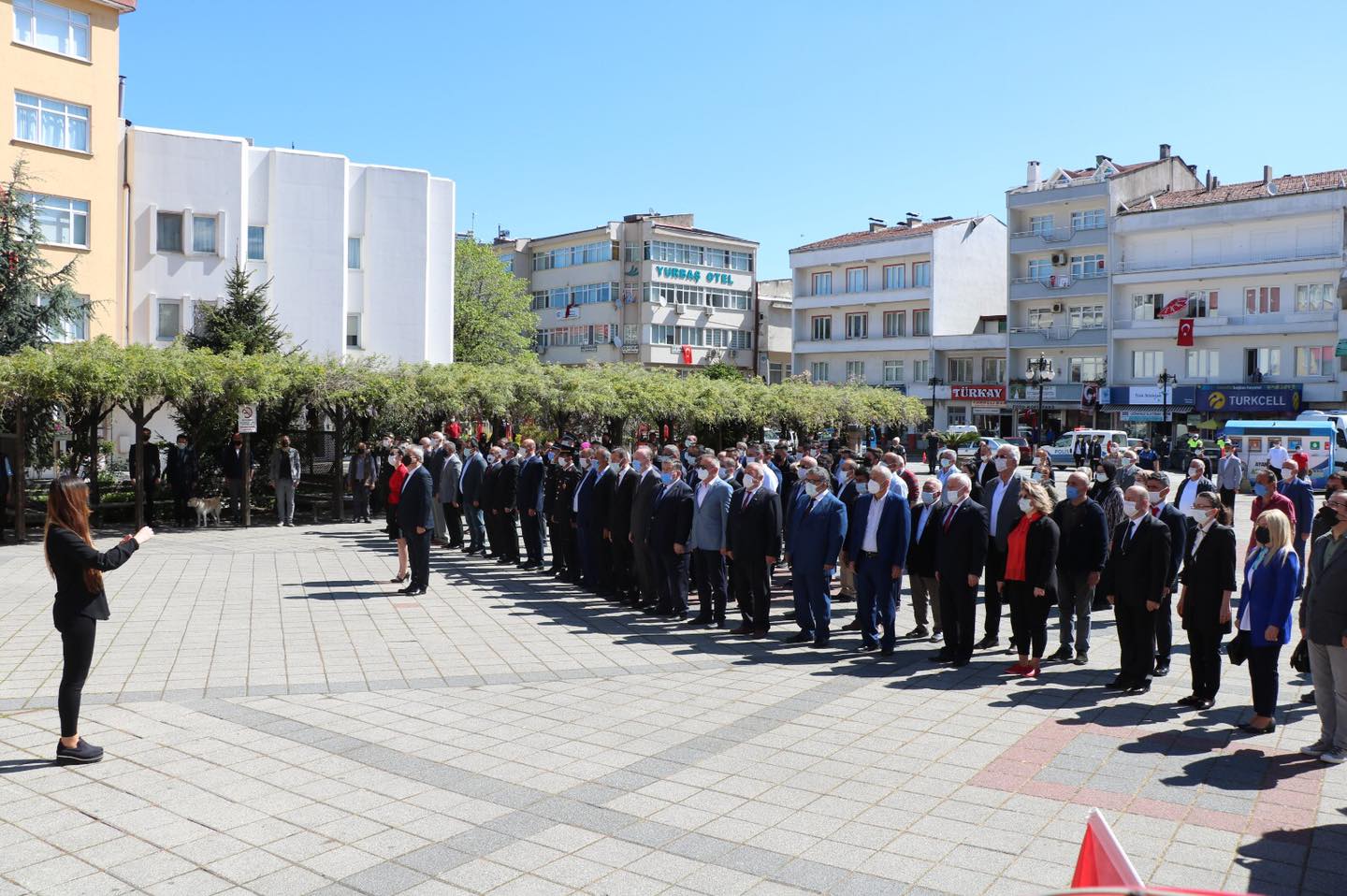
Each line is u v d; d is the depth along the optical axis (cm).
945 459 1277
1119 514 1262
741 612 1138
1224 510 808
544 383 2694
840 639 1114
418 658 993
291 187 3316
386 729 752
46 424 2234
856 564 1054
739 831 561
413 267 3578
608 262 6781
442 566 1634
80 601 660
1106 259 5328
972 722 776
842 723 772
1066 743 723
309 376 2230
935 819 577
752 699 848
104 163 2917
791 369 6738
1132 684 873
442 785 631
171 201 3073
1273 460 1923
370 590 1387
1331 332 4575
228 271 3006
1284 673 961
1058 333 5444
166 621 1155
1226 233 4934
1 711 780
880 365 6306
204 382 2036
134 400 1972
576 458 1595
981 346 5766
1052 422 5534
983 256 6250
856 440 2325
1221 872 506
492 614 1228
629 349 6719
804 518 1068
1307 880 496
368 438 2478
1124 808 595
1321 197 4584
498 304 6356
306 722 768
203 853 526
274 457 2239
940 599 994
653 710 810
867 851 533
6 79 2698
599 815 583
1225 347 4928
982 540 965
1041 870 510
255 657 984
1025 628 941
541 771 659
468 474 1758
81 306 2592
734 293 7144
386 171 3528
